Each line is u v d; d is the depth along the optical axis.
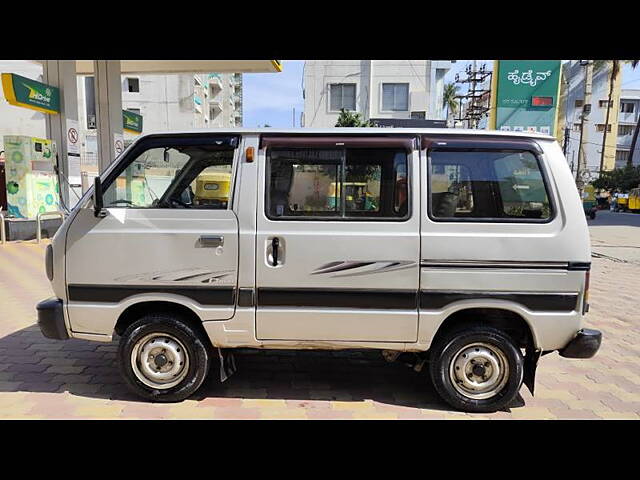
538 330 3.16
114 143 13.62
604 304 6.58
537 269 3.12
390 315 3.17
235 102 59.50
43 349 4.43
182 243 3.19
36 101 10.48
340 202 3.21
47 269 3.39
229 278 3.19
